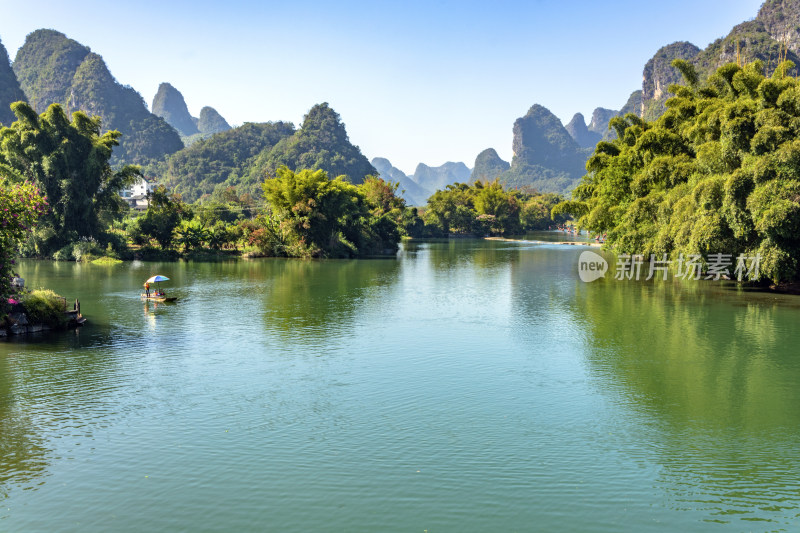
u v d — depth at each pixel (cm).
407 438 1897
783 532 1359
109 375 2605
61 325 3647
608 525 1391
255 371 2673
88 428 1984
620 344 3192
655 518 1421
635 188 6194
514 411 2148
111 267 7725
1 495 1534
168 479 1620
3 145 8219
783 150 4078
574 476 1634
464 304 4650
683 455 1767
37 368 2714
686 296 4934
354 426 2003
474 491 1549
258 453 1783
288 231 9719
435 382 2511
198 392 2370
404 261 9206
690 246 4744
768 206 4147
